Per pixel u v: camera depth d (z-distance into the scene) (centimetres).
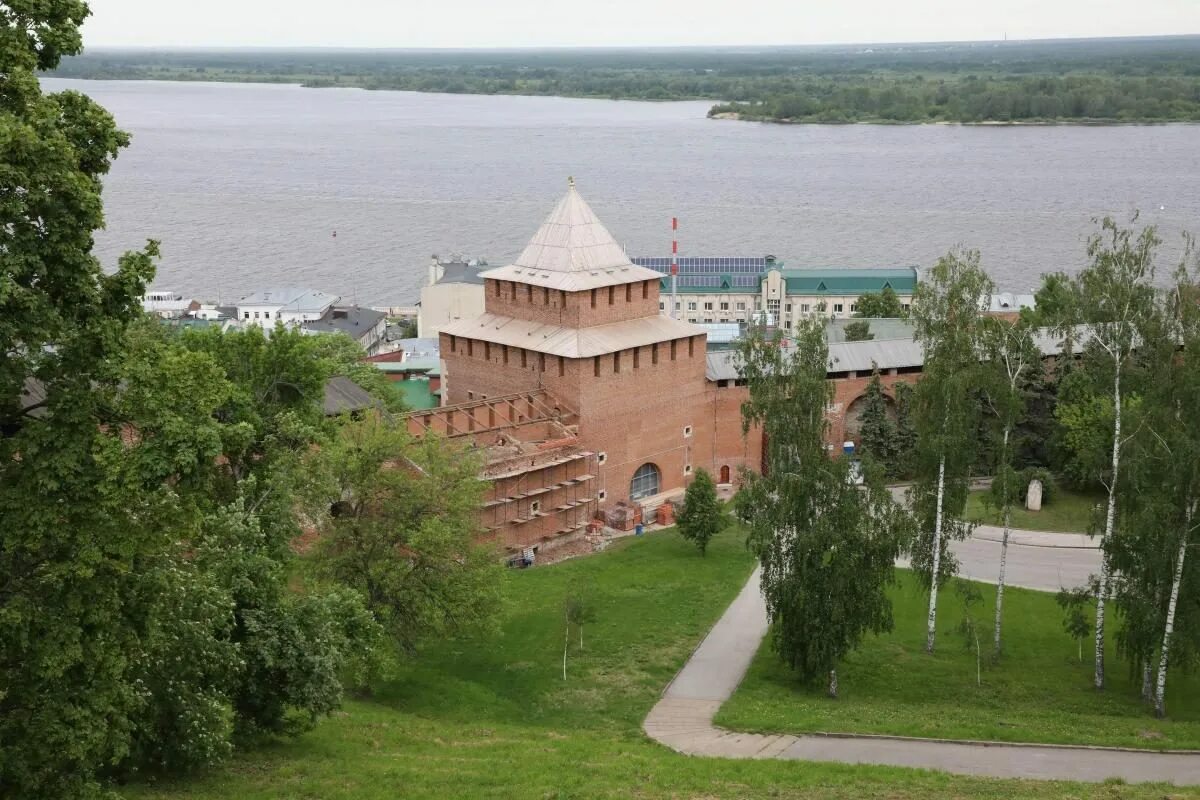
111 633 3778
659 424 10125
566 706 6412
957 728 5978
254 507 5547
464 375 10338
